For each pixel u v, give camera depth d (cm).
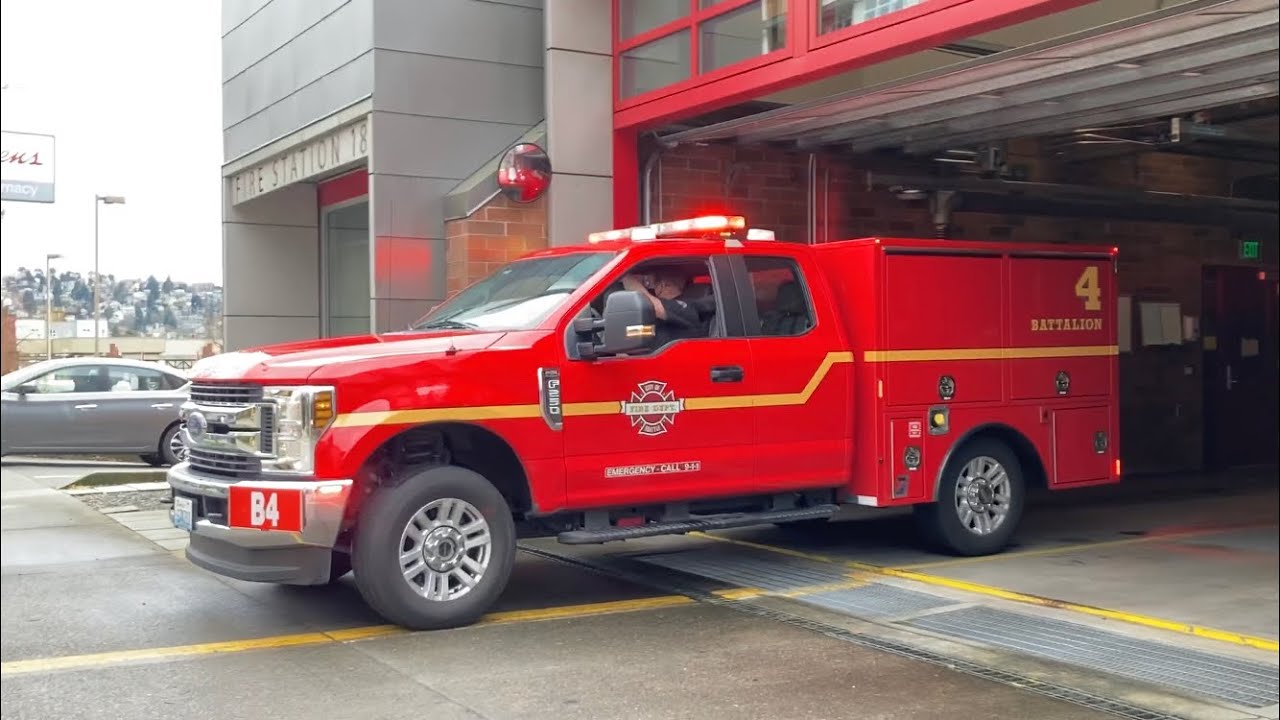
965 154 1339
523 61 1257
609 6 1218
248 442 679
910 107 1028
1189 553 955
